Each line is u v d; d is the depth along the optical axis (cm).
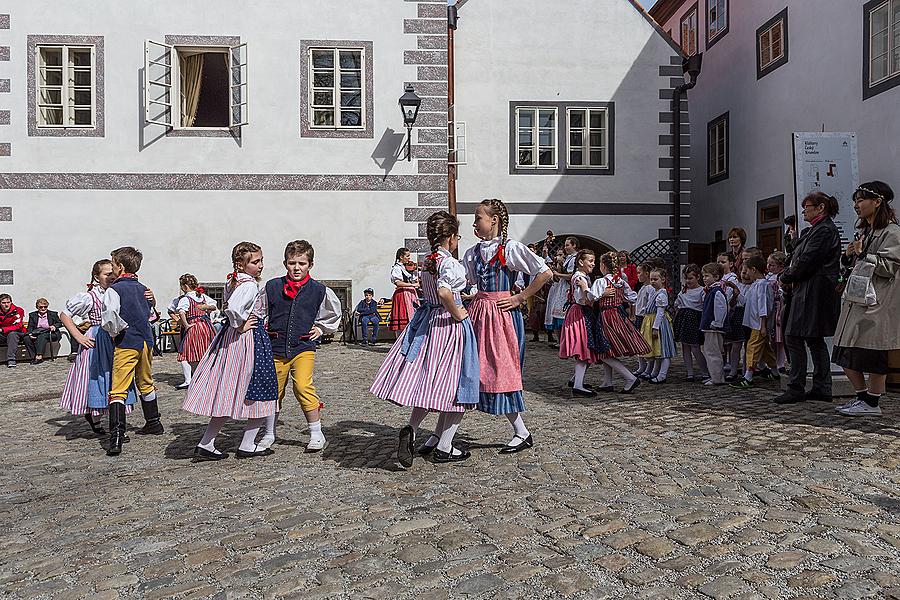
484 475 473
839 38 1306
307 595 301
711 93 1852
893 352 756
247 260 548
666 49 1686
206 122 1736
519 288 534
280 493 450
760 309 810
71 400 616
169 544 365
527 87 1659
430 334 507
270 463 531
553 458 512
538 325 1438
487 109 1653
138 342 616
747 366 827
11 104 1427
